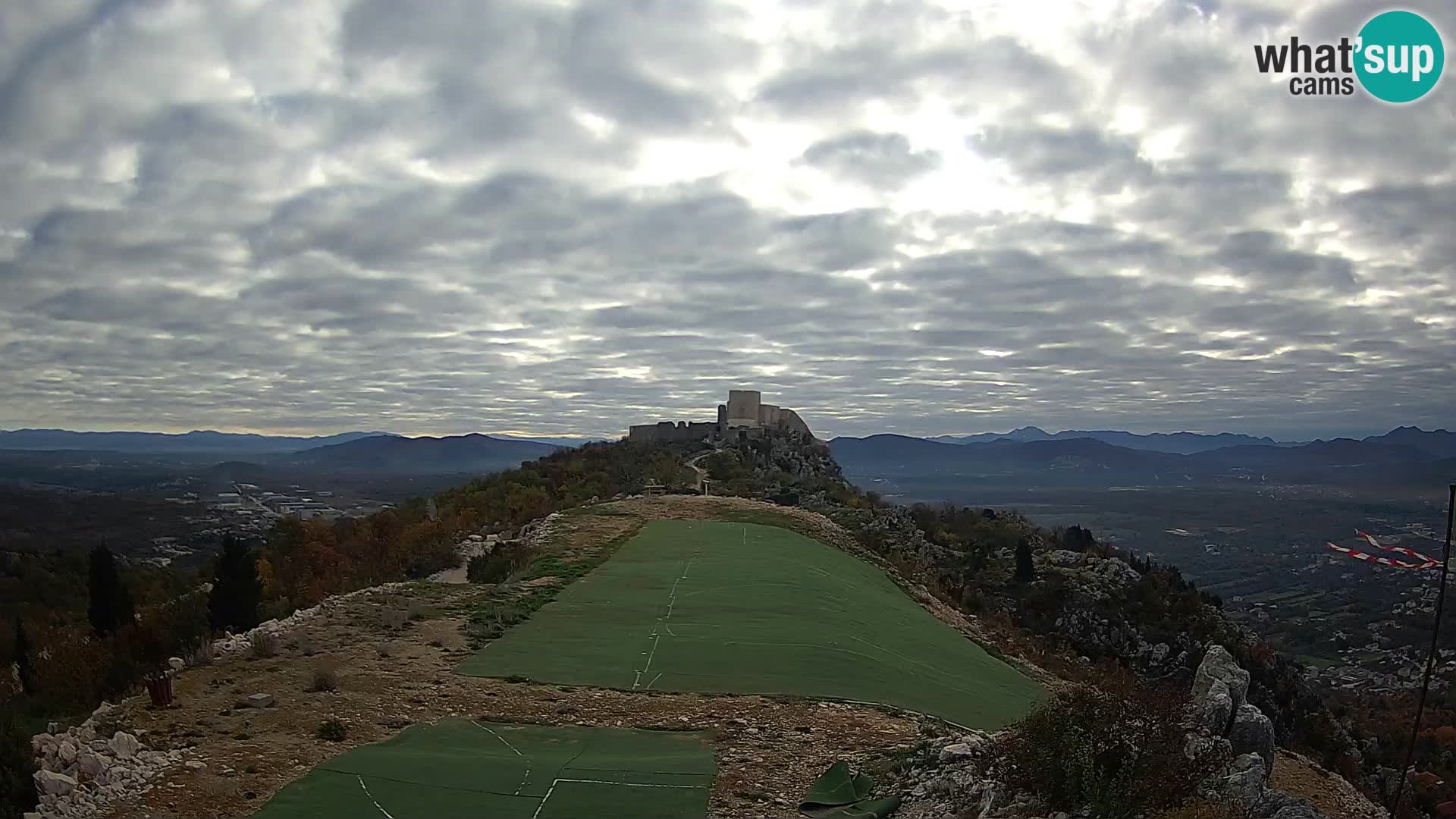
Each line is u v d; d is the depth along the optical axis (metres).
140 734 13.67
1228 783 10.54
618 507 54.12
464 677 18.67
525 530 46.69
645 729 16.00
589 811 11.87
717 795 12.75
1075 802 10.52
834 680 20.20
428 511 60.22
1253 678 44.22
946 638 32.81
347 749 13.78
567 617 25.25
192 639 24.38
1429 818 32.50
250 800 11.64
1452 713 36.38
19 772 10.94
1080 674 38.16
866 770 14.07
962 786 11.87
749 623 25.27
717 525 48.06
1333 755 37.62
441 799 12.00
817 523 54.03
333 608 24.39
